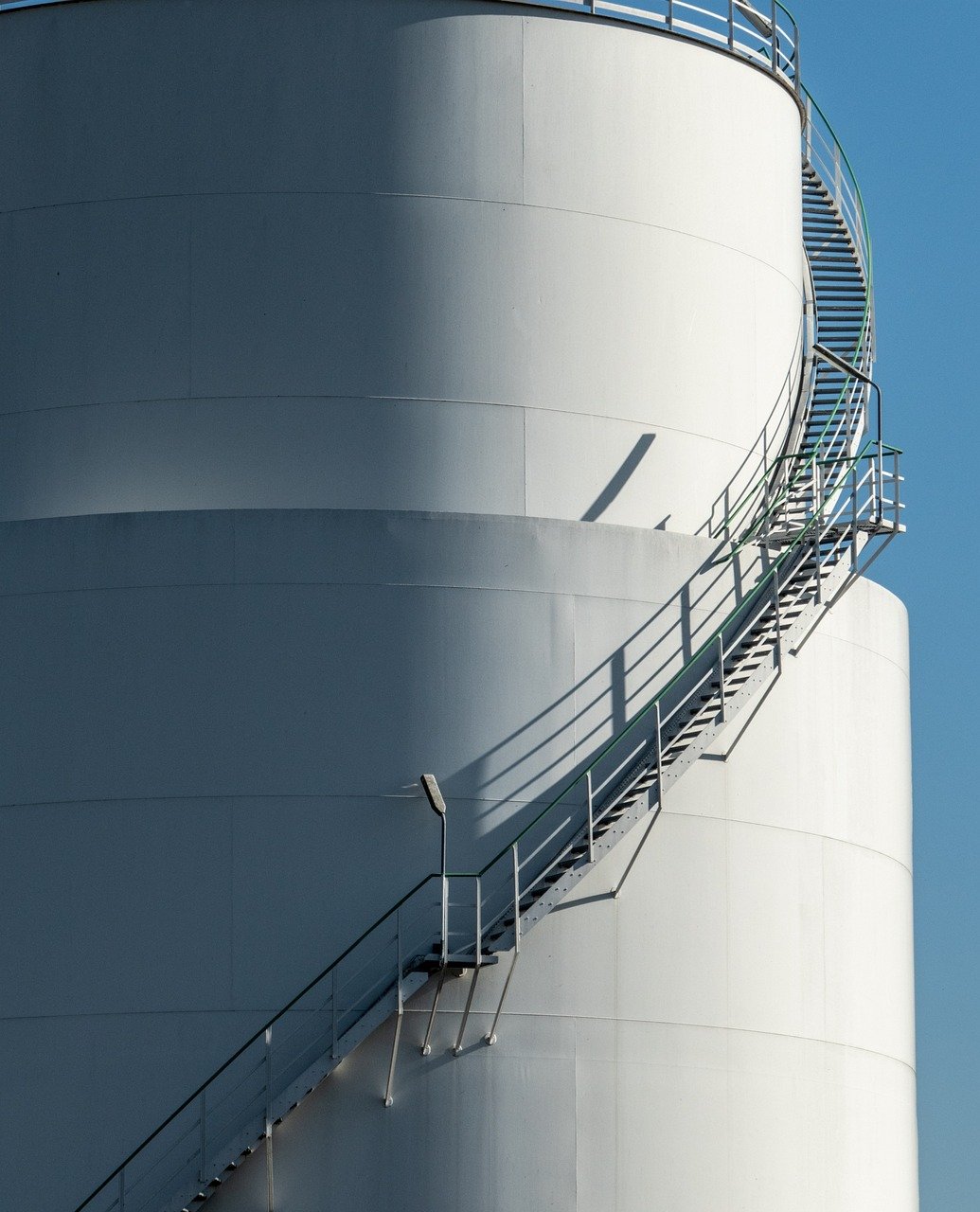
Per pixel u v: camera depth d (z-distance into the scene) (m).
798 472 58.03
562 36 57.41
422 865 51.69
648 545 54.22
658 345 57.25
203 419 55.44
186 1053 50.94
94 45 57.31
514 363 55.91
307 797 51.78
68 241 56.75
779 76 61.50
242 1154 50.34
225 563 52.72
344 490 55.06
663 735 53.50
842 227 67.94
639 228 57.44
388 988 51.00
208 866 51.59
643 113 57.91
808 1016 54.75
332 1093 50.94
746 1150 53.03
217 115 56.47
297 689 52.19
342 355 55.50
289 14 56.66
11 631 53.41
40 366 56.53
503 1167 51.03
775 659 54.41
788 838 55.16
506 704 52.59
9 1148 51.28
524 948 51.91
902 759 59.56
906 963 59.00
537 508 55.53
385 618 52.53
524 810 52.28
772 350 59.66
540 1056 51.56
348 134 56.22
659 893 53.09
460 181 56.28
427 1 56.78
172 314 55.97
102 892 51.84
